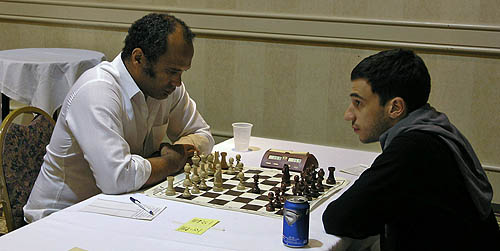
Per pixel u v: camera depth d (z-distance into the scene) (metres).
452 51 4.29
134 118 2.45
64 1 5.24
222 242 1.77
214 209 2.05
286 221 1.74
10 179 2.44
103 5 5.11
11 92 4.41
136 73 2.36
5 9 5.45
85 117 2.25
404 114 1.86
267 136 4.95
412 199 1.77
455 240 1.78
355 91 1.87
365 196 1.79
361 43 4.47
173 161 2.40
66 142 2.39
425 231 1.78
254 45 4.79
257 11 4.70
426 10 4.29
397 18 4.36
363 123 1.88
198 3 4.86
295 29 4.62
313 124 4.79
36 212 2.44
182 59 2.30
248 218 1.98
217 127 5.08
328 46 4.59
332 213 1.85
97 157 2.20
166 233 1.83
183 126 2.84
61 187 2.44
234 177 2.43
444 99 4.41
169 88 2.40
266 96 4.87
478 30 4.19
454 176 1.78
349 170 2.60
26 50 4.94
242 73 4.88
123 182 2.18
